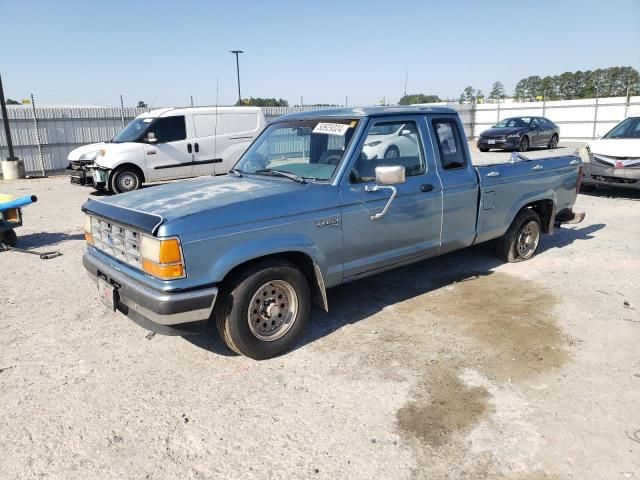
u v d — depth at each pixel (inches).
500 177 218.8
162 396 136.7
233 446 115.9
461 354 156.6
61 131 728.3
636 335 167.8
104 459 112.1
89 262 164.9
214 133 534.9
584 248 275.6
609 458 109.7
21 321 186.1
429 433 119.0
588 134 1182.9
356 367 150.2
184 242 132.2
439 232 197.3
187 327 137.7
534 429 119.7
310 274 166.1
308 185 162.9
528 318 182.7
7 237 288.2
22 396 137.1
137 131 513.0
